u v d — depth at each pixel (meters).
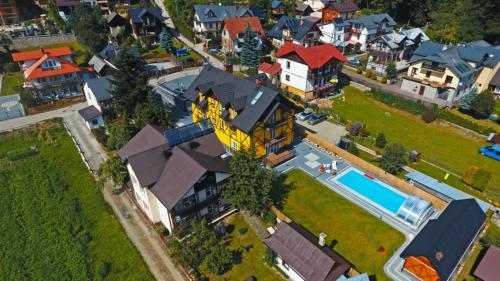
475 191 38.88
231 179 33.44
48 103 61.84
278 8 111.06
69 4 108.31
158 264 30.98
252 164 33.34
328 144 46.12
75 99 63.75
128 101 51.34
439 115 55.38
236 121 42.19
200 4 102.00
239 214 35.62
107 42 84.81
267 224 33.97
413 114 57.69
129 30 94.44
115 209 37.91
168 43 85.50
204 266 30.00
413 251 27.12
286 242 28.83
